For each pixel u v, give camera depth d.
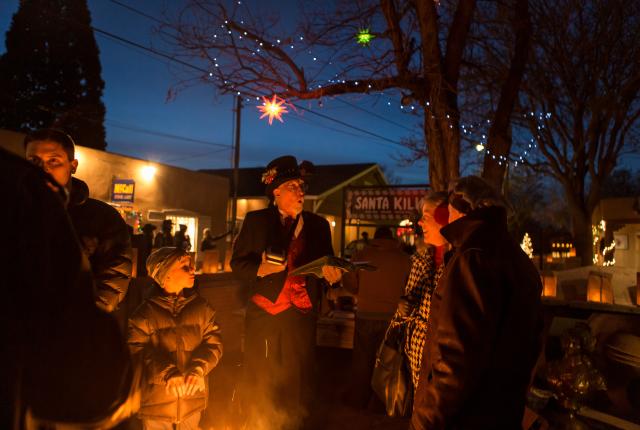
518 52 6.00
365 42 5.97
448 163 5.86
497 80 8.22
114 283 2.63
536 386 4.30
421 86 5.97
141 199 15.29
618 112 13.32
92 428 1.19
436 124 5.86
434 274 3.09
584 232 14.58
